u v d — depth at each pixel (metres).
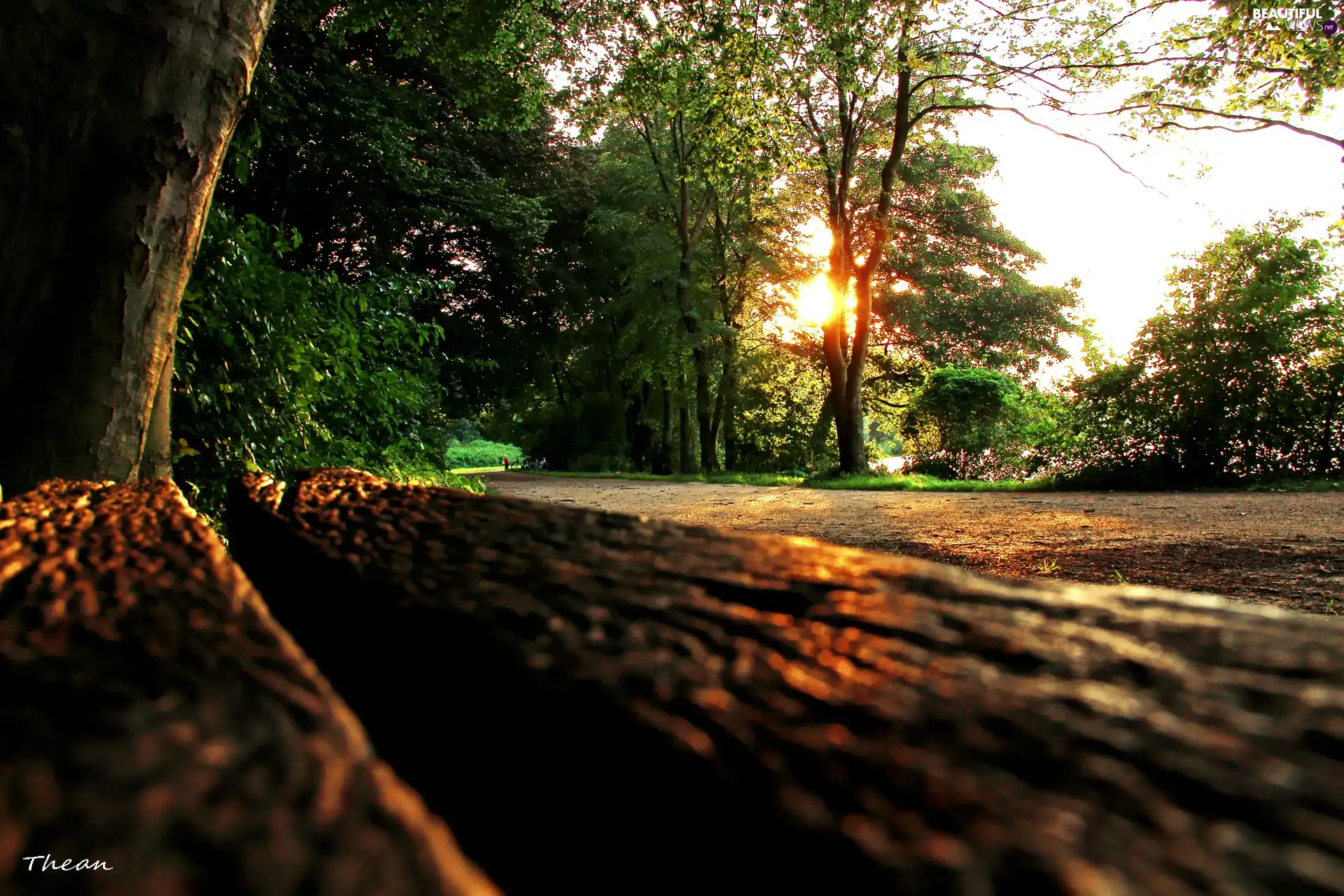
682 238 29.95
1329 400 12.75
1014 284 34.38
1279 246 12.94
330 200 18.27
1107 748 0.33
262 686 0.38
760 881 0.32
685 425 33.44
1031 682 0.39
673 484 24.55
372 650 0.64
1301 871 0.24
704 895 0.35
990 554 7.69
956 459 22.44
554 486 23.78
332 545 0.80
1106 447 14.62
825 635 0.48
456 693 0.54
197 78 2.81
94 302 2.67
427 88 21.02
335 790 0.28
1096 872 0.25
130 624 0.47
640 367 31.52
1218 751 0.31
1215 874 0.25
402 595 0.65
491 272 25.64
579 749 0.43
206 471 3.99
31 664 0.39
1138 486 14.19
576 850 0.42
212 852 0.23
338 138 16.31
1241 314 12.99
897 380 34.25
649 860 0.38
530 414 44.53
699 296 31.20
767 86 14.09
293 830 0.25
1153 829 0.27
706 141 17.14
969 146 30.97
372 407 5.78
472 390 28.34
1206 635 0.43
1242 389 13.20
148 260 2.75
